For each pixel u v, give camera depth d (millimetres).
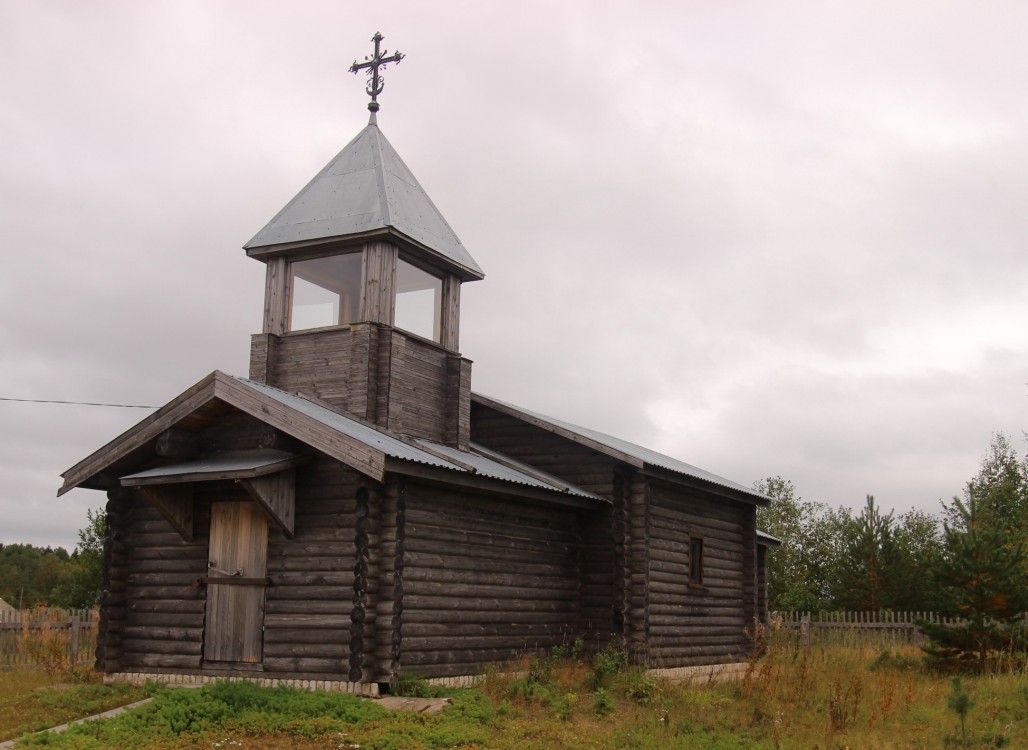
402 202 21172
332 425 16172
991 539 23438
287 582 16531
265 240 20828
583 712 15898
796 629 30641
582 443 21938
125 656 17906
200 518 17719
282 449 16531
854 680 18594
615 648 20953
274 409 16312
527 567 20062
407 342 20234
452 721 14078
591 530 22141
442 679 17000
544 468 22969
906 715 16859
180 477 16344
